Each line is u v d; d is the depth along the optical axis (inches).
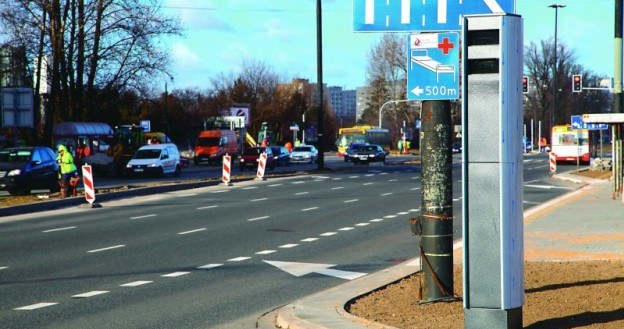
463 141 302.7
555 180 1638.8
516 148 302.7
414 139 4635.8
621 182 1152.8
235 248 633.0
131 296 434.6
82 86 1905.8
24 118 1182.9
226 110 3567.9
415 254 599.2
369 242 671.1
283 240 684.1
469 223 302.4
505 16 298.2
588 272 450.9
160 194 1264.8
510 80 299.9
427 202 377.4
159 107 3511.3
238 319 375.9
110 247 640.4
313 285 469.4
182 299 426.0
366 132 3710.6
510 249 300.8
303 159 2768.2
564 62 4411.9
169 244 658.2
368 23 373.1
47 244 660.7
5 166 1249.4
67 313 389.4
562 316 331.0
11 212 952.9
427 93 366.6
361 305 384.2
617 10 1211.2
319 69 1989.4
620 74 1225.4
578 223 757.3
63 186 1119.6
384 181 1595.7
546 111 4426.7
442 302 377.1
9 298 429.1
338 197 1179.3
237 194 1253.7
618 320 317.4
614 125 1109.7
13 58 1795.0
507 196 299.6
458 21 366.0
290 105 3902.6
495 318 300.7
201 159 2682.1
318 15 1969.7
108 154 1939.0
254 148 2203.5
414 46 366.9
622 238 634.2
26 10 1738.4
